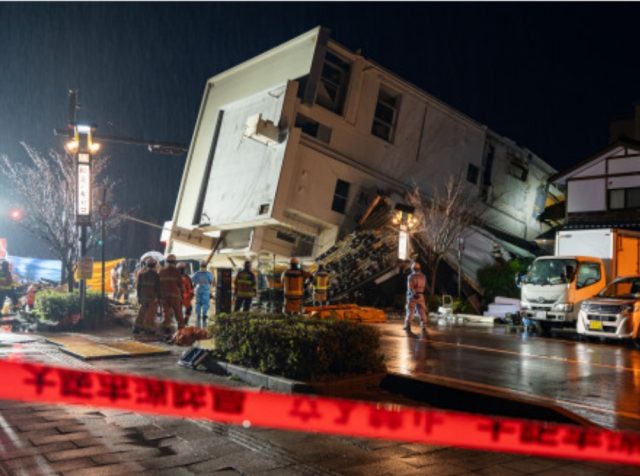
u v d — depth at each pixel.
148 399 2.62
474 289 26.34
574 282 16.50
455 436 2.69
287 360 7.45
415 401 7.17
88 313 15.63
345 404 2.66
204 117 32.16
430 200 28.69
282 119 24.81
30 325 15.62
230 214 27.00
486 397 6.48
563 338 16.11
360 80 26.78
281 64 27.22
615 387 8.52
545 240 28.28
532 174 35.12
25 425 5.61
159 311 19.61
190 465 4.60
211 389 2.62
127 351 10.47
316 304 19.91
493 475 4.52
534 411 6.06
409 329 15.43
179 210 32.19
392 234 25.02
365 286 24.23
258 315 8.75
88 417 5.90
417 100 28.92
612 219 24.19
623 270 19.31
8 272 22.36
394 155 28.23
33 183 26.84
